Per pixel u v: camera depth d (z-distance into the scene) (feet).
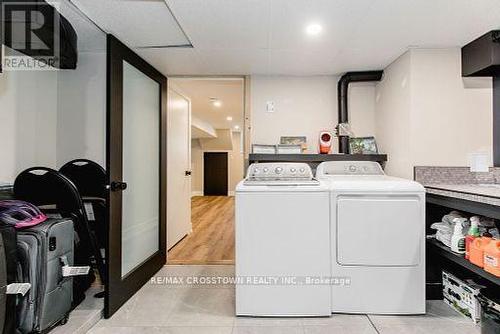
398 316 6.76
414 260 6.76
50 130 8.66
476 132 7.98
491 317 5.29
